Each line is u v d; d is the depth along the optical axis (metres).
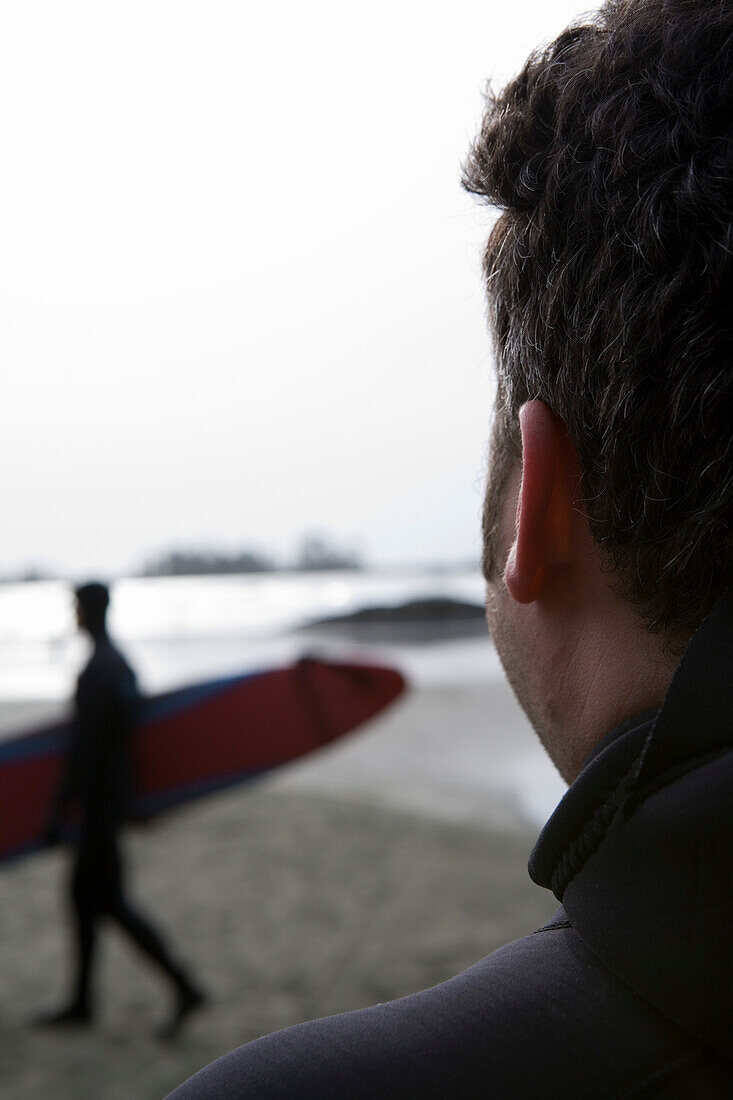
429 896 5.73
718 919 0.34
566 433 0.45
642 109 0.42
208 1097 0.38
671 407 0.39
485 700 15.95
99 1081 3.45
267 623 40.88
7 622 45.59
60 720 5.07
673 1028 0.36
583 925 0.38
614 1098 0.35
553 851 0.41
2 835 4.78
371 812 8.04
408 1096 0.36
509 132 0.47
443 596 46.12
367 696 5.68
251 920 5.33
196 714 5.37
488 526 0.56
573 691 0.47
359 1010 0.42
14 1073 3.52
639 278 0.40
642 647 0.43
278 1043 0.40
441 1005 0.40
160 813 5.15
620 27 0.45
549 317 0.44
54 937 5.18
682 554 0.40
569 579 0.46
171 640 32.84
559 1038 0.37
